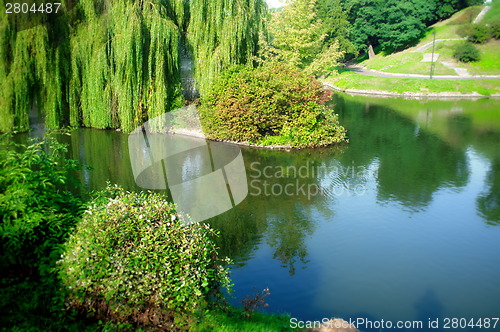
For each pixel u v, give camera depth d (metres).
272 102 16.67
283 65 18.17
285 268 6.95
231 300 5.84
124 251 4.30
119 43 17.17
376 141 17.27
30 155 4.93
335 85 41.44
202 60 18.44
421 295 6.27
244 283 6.45
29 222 4.20
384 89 36.09
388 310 5.85
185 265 4.50
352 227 8.70
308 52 24.12
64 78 17.77
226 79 17.30
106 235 4.27
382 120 22.33
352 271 6.88
